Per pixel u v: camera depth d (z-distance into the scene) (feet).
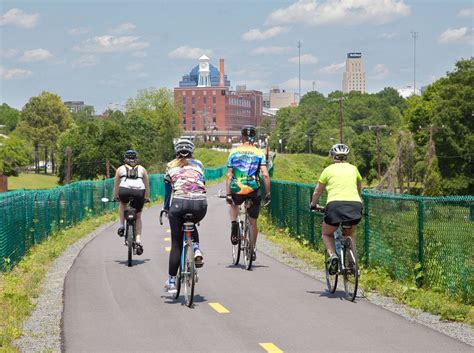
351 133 565.12
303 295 36.22
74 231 72.59
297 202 62.54
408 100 383.04
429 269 36.70
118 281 40.70
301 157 470.39
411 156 278.67
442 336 27.30
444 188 268.41
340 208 34.45
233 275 42.91
